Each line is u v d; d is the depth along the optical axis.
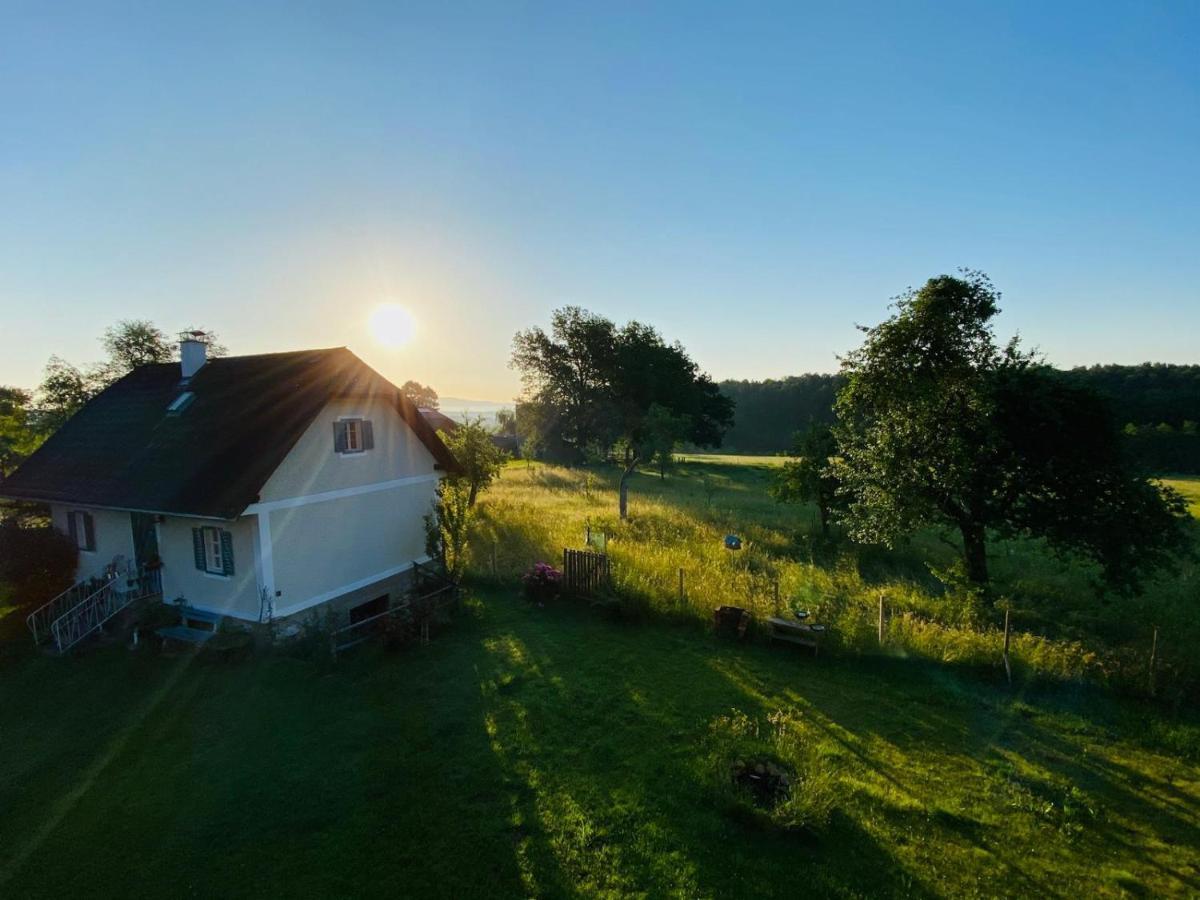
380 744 8.78
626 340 57.91
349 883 6.16
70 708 10.12
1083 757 8.34
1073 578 17.42
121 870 6.43
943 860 6.38
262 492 12.34
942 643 11.28
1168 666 10.20
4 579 13.95
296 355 15.39
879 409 15.03
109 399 18.00
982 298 13.59
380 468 15.60
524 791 7.61
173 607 13.18
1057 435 13.55
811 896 5.88
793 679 10.84
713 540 20.91
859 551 20.17
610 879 6.12
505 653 12.15
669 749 8.53
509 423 87.25
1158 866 6.32
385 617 12.80
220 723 9.51
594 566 15.07
